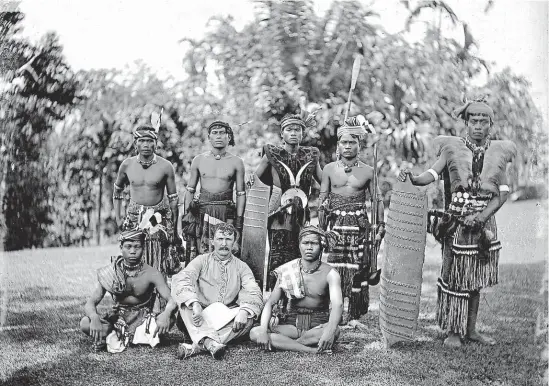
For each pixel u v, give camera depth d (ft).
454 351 12.50
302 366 11.57
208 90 21.38
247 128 21.08
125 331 12.75
